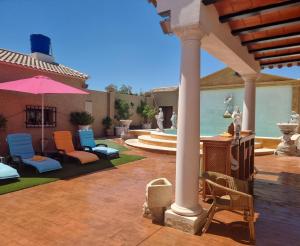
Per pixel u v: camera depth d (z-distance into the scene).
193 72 4.18
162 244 3.78
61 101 12.69
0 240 3.82
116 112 21.81
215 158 5.33
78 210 5.00
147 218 4.67
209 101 20.31
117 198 5.72
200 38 4.23
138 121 24.58
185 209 4.27
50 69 12.25
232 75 19.19
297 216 4.95
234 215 4.91
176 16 4.16
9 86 8.67
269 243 3.90
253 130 8.15
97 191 6.21
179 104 4.33
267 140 12.98
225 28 5.16
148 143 13.90
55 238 3.90
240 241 3.93
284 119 17.02
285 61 7.92
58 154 9.70
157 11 4.36
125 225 4.38
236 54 5.89
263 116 17.78
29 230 4.15
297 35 5.66
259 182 7.36
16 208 5.06
